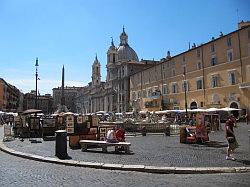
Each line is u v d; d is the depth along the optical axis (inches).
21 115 1352.1
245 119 2043.6
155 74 3326.8
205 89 2485.2
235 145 572.7
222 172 469.7
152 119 1879.9
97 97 5777.6
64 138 628.4
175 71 2920.8
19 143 975.6
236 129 1496.1
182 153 667.4
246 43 2094.0
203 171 467.2
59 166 536.7
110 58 5285.4
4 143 978.7
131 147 797.2
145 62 4530.0
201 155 633.0
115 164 522.6
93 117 879.1
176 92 2903.5
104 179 422.3
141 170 486.3
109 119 2150.6
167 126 1397.6
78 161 559.8
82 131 842.2
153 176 446.9
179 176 446.0
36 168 512.4
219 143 876.6
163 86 3147.1
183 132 914.7
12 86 5521.7
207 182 398.6
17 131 1307.8
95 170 497.4
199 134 887.1
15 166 532.7
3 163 568.1
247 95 2074.3
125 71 4387.3
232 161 550.9
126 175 454.0
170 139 1066.1
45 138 1144.2
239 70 2151.8
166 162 544.7
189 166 502.6
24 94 7362.2
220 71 2324.1
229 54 2246.6
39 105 7608.3
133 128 1514.5
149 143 912.9
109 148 785.6
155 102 3196.4
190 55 2682.1
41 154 673.6
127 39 5300.2
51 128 1275.8
